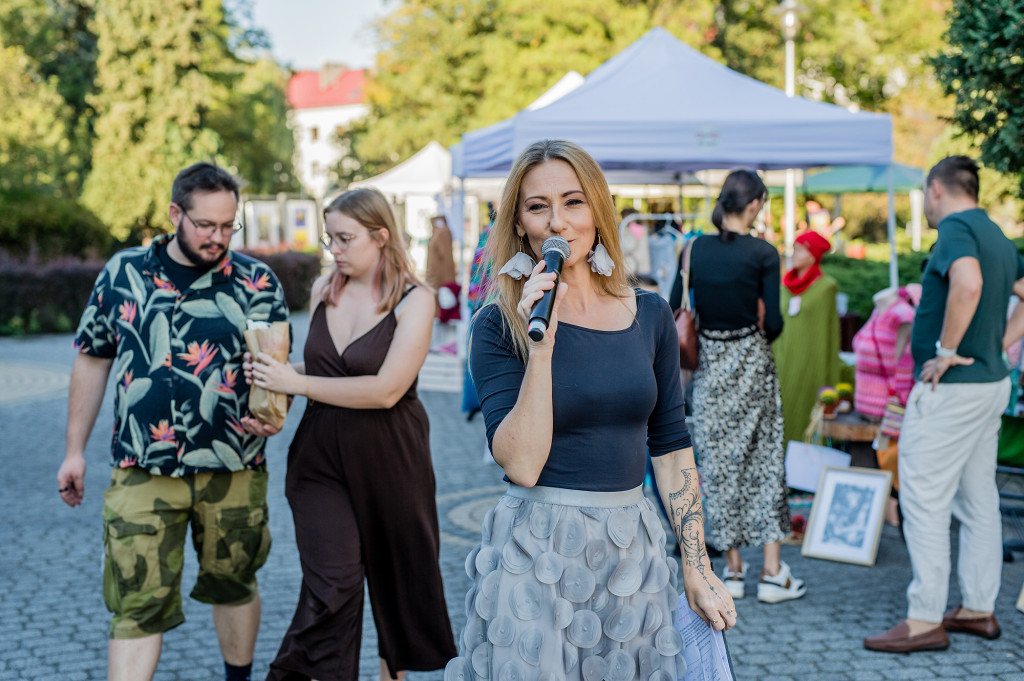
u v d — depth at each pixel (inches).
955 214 149.1
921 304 152.6
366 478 119.2
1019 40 191.8
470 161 324.2
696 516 86.4
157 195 1254.9
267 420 117.3
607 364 79.9
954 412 147.3
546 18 908.6
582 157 79.8
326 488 120.3
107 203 1236.5
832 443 254.2
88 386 120.6
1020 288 151.5
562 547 78.4
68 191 1283.2
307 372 124.3
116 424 117.6
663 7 893.2
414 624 123.5
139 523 115.4
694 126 283.7
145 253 118.7
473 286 351.3
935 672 143.0
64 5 1416.1
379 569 122.7
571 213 79.1
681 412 87.0
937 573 149.7
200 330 117.4
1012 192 246.7
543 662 78.1
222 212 114.3
